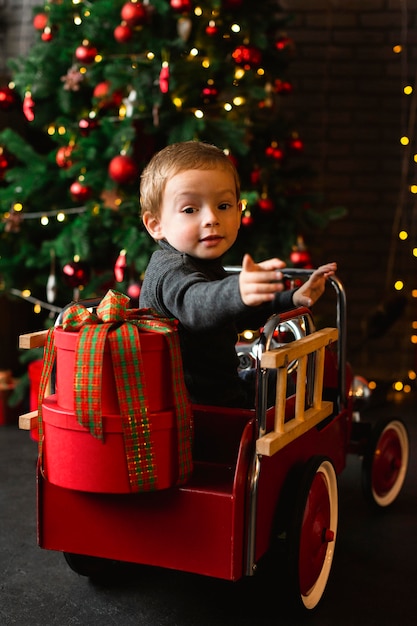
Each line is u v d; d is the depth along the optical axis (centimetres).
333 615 180
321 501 185
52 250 319
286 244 329
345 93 412
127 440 145
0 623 175
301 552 172
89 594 190
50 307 353
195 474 164
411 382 410
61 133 331
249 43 321
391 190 416
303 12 409
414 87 409
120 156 290
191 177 167
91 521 163
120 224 316
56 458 153
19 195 327
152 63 296
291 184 348
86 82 318
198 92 310
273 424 169
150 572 202
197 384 176
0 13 420
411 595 190
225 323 146
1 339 398
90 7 306
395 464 248
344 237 421
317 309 425
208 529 154
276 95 403
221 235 170
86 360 144
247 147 305
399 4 405
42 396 160
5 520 238
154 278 165
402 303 389
